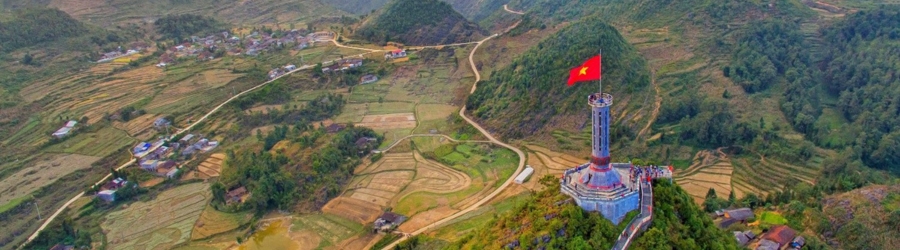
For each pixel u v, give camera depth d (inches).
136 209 7022.6
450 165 7608.3
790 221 4916.3
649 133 7711.6
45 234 6412.4
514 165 7377.0
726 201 5679.1
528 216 3703.3
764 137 7411.4
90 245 6304.1
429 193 6899.6
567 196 3604.8
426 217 6328.7
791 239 4500.5
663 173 3853.3
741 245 4229.8
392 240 5925.2
